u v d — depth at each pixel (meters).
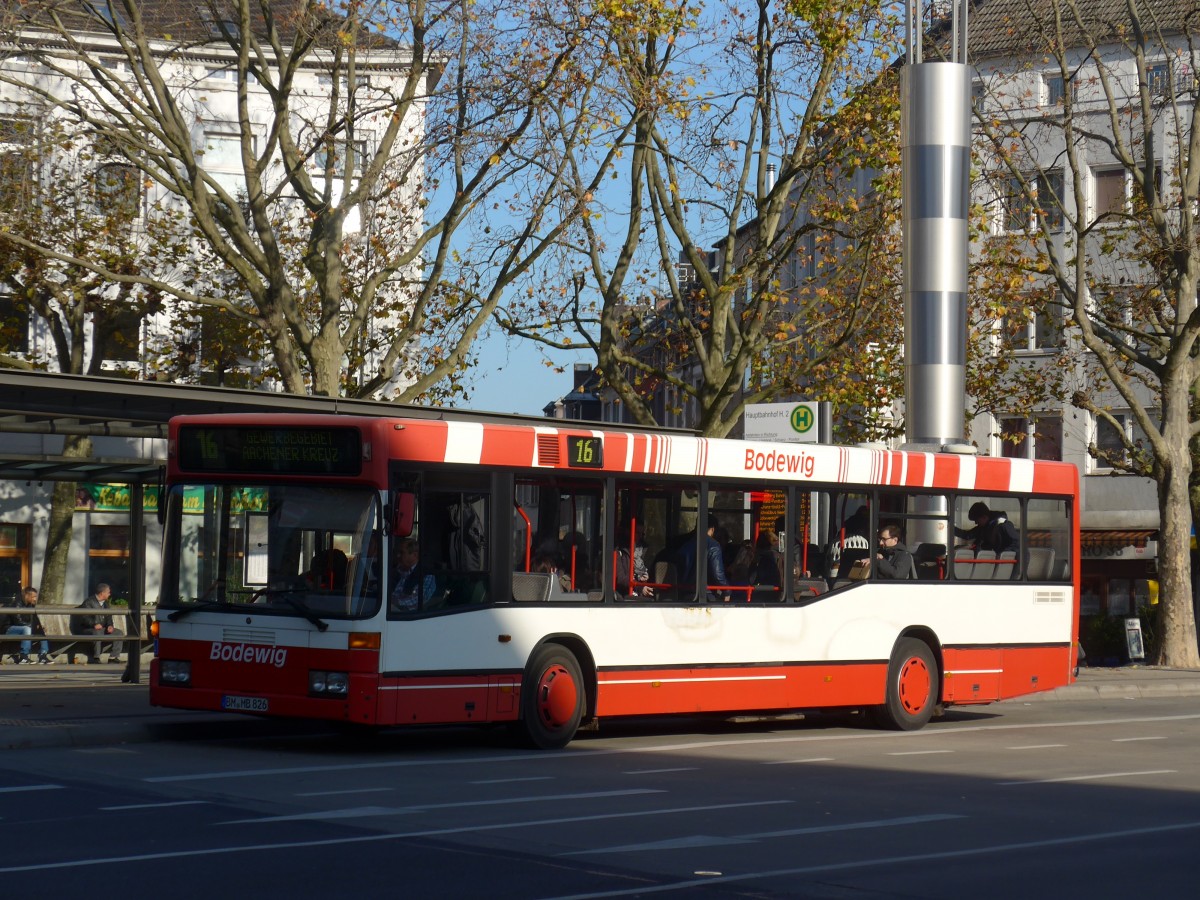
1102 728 22.66
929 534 22.03
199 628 16.61
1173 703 28.73
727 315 34.78
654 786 14.36
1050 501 23.72
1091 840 11.76
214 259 38.22
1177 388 36.12
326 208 27.83
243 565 16.56
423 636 16.27
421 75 27.09
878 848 11.09
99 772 14.18
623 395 32.47
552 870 9.74
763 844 11.11
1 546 43.59
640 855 10.45
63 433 21.48
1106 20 36.31
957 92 28.25
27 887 8.81
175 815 11.58
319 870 9.52
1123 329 38.41
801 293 37.84
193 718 18.34
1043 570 23.56
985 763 17.25
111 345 43.09
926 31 31.45
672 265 33.12
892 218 31.34
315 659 15.96
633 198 32.81
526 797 13.29
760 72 31.91
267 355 40.16
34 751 15.89
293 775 14.42
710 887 9.37
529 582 17.34
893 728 21.67
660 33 27.44
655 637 18.55
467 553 16.75
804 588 20.30
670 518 18.81
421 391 27.67
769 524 19.92
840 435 40.84
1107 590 52.28
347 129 27.53
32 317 42.16
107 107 27.19
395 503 16.03
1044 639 23.45
